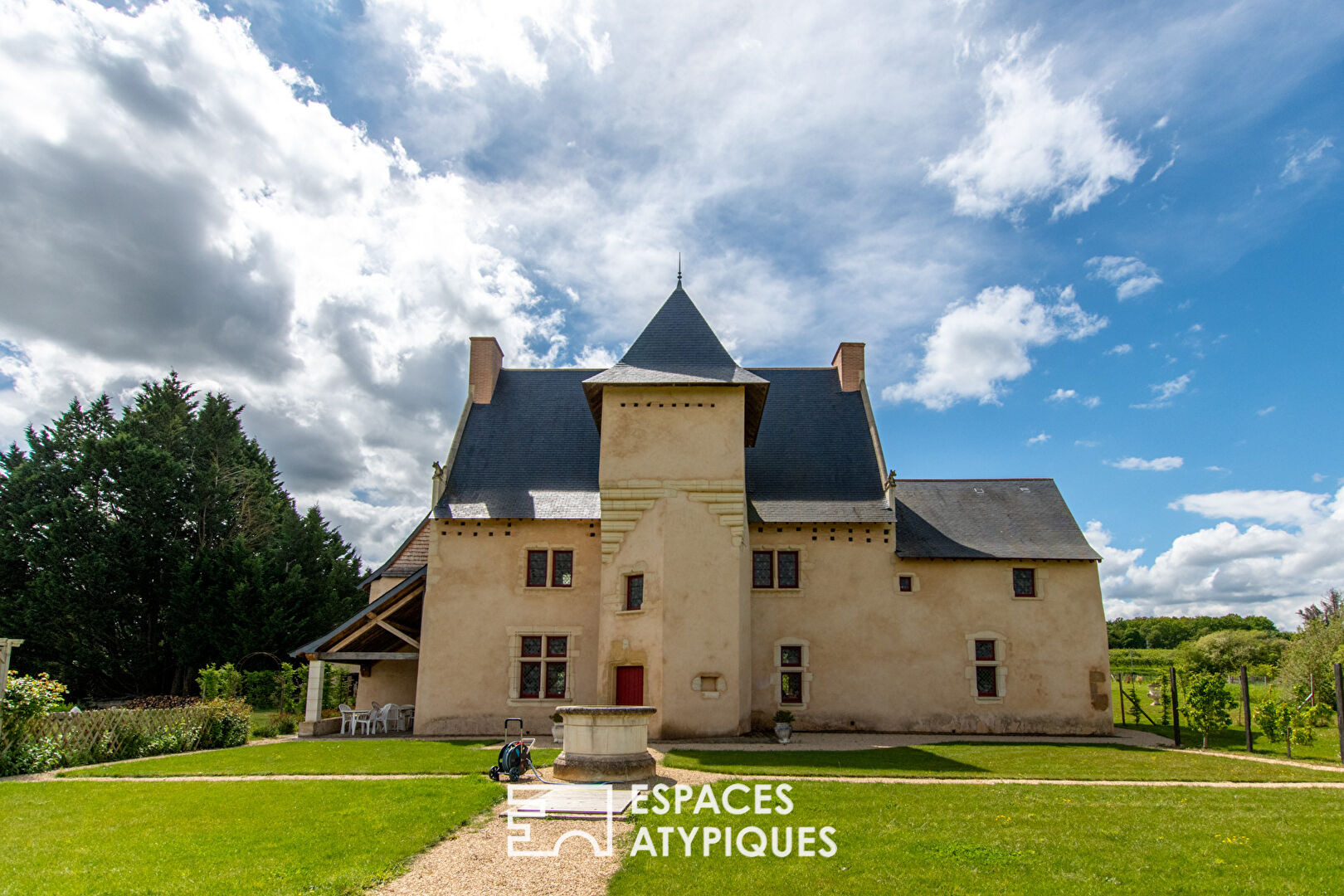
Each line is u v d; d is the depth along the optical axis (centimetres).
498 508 2306
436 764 1424
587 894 690
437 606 2238
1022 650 2272
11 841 839
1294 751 1778
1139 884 711
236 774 1340
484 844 842
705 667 1969
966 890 692
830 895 680
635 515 2091
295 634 3888
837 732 2211
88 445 3850
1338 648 2783
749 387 2169
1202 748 1861
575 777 1195
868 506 2367
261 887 677
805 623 2275
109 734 1595
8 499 3947
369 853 784
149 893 663
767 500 2388
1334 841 862
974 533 2423
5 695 1430
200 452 4294
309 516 4456
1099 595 2306
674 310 2366
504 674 2200
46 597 3528
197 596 3719
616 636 2031
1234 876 734
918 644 2269
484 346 2709
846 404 2689
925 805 1046
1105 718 2231
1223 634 4675
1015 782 1277
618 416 2152
